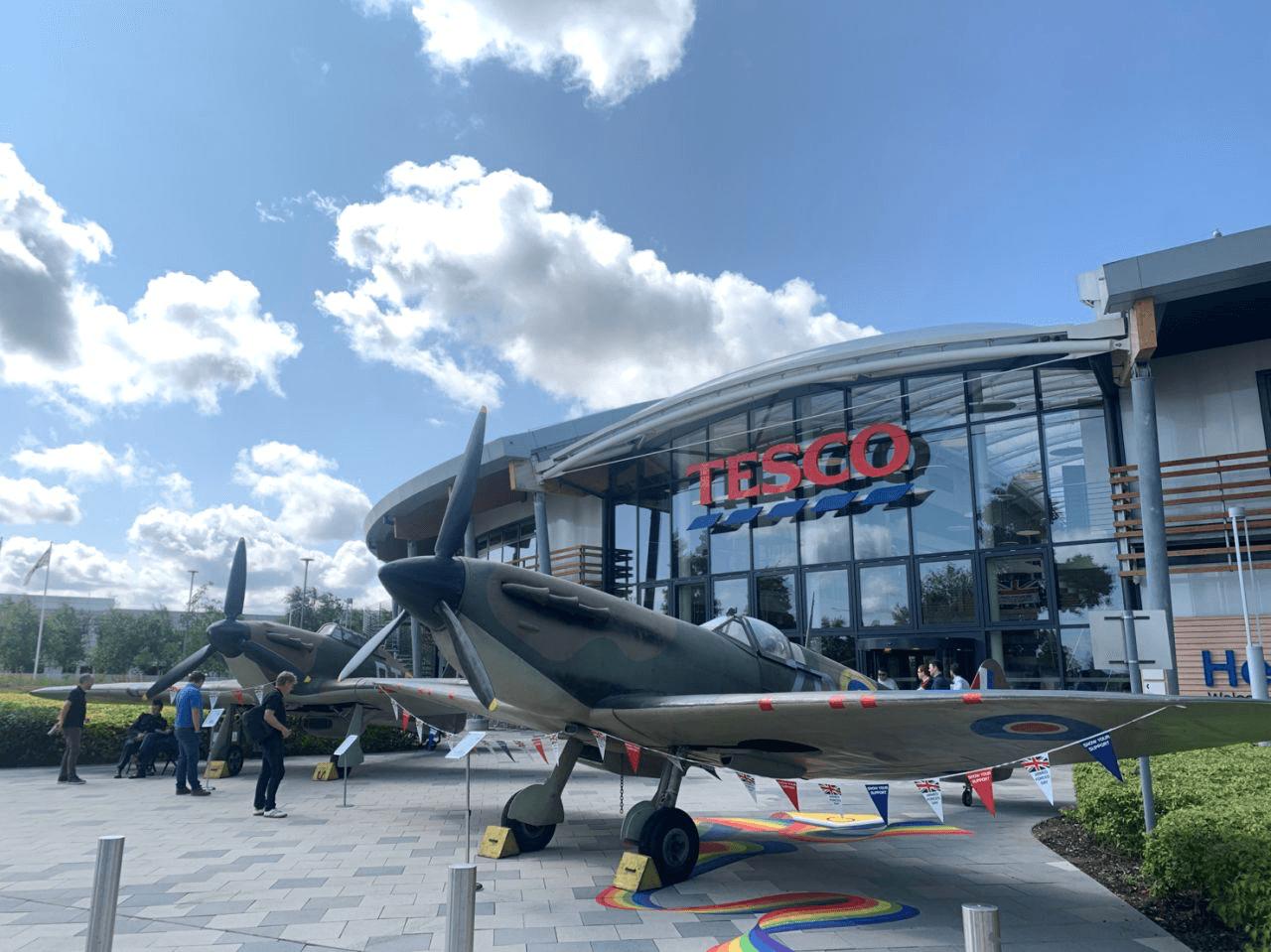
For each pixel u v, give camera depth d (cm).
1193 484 1410
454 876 270
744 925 462
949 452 1620
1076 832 735
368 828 767
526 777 1195
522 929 450
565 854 657
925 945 429
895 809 905
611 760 709
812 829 782
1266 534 1307
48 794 992
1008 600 1513
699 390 1650
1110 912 493
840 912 490
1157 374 1482
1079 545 1462
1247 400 1404
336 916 471
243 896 516
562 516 2267
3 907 489
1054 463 1513
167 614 7325
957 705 434
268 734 834
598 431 1848
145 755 1159
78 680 1122
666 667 652
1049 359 1470
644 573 2020
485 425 634
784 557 1780
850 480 1716
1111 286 1205
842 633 1666
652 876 544
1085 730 450
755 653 730
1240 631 1284
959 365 1546
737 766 654
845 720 499
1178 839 454
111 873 307
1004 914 488
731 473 1855
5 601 6906
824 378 1529
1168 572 1203
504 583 597
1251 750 759
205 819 814
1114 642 648
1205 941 431
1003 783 1130
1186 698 371
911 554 1622
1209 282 1161
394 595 575
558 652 601
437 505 2373
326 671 1237
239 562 1198
